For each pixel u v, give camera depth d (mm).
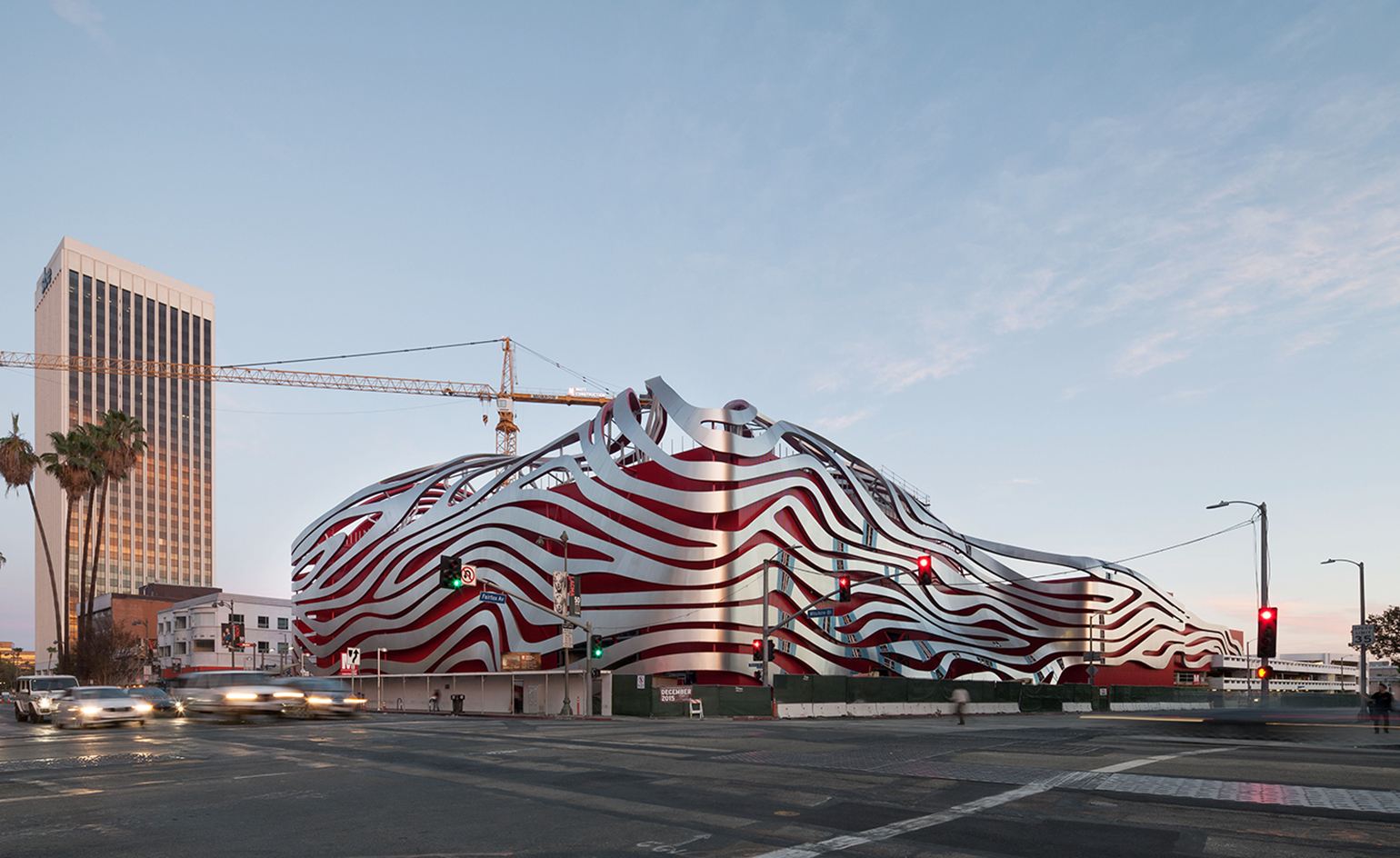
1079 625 84375
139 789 14891
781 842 10203
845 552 64375
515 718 46531
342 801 13469
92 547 179500
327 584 81562
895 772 16719
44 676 40375
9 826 11469
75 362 181625
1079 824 11102
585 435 64562
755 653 49469
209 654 116812
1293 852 9461
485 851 9836
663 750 22047
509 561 64438
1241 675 120188
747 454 59688
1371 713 29859
